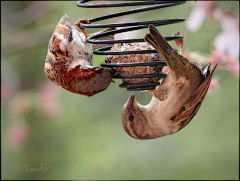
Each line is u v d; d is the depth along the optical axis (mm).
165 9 9969
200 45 10125
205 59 7570
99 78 4727
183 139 13281
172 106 5168
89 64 5004
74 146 14234
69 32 4867
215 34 10070
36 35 11414
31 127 14438
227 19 7539
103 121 14086
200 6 7613
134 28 4785
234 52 7441
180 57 4750
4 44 11625
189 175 12633
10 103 12086
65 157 14195
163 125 5398
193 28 7660
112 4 4555
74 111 14289
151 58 4957
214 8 7562
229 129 12617
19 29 12102
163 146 13453
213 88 7910
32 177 14219
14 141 12219
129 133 5555
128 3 4543
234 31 7496
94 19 4832
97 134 14047
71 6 10844
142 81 5094
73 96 14234
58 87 11695
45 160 14312
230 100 12484
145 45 4980
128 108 5457
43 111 11617
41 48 13758
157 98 5219
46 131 14602
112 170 13477
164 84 5223
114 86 13562
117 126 14016
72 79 4824
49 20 11867
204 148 12789
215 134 12781
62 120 14367
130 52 4652
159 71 5090
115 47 5031
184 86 4969
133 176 13117
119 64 4742
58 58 4898
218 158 12547
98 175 13516
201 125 13062
